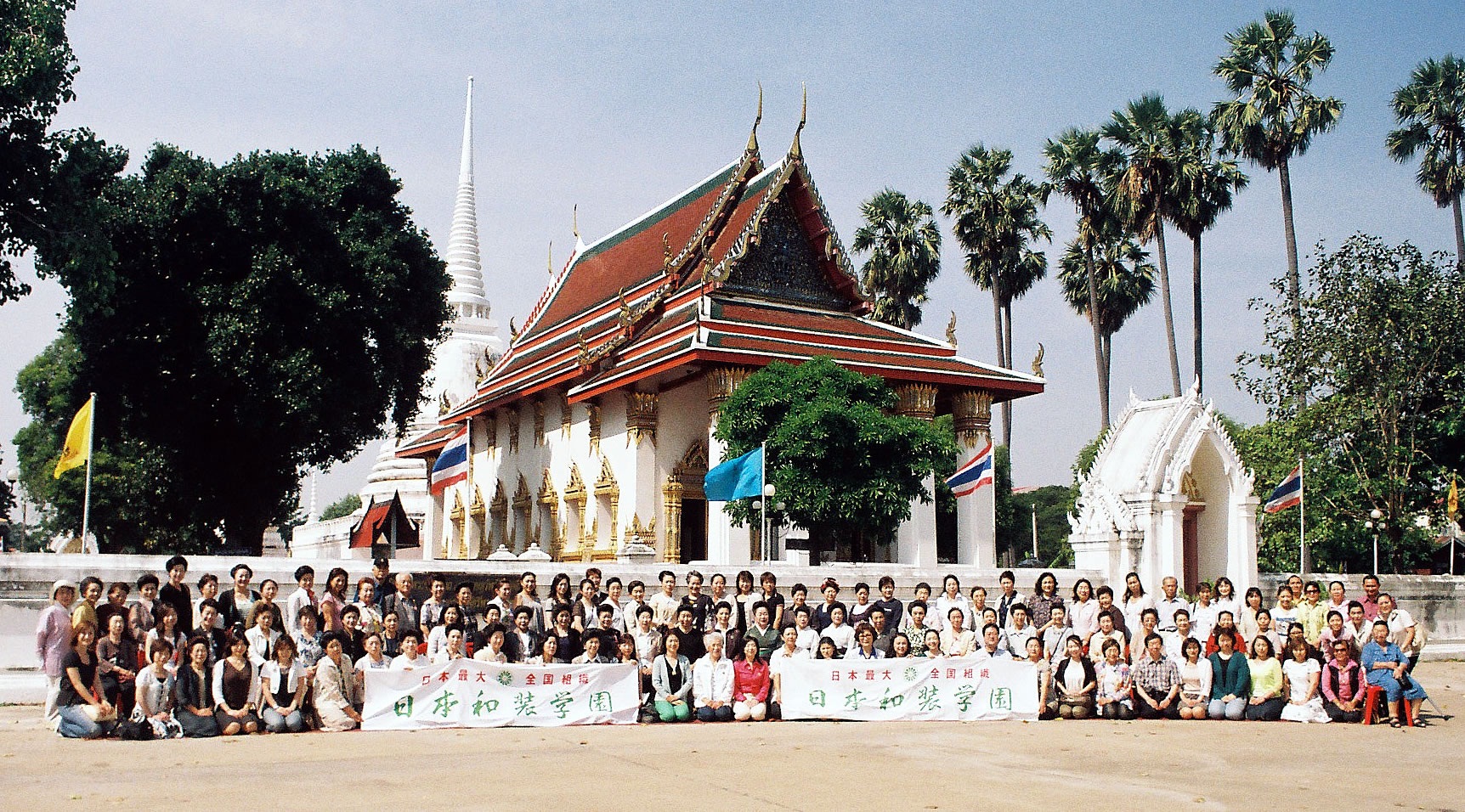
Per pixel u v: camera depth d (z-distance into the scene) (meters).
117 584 15.41
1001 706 17.03
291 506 49.06
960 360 40.41
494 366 59.25
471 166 76.31
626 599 24.08
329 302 36.47
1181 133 50.66
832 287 42.25
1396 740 15.08
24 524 71.31
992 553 39.41
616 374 38.53
